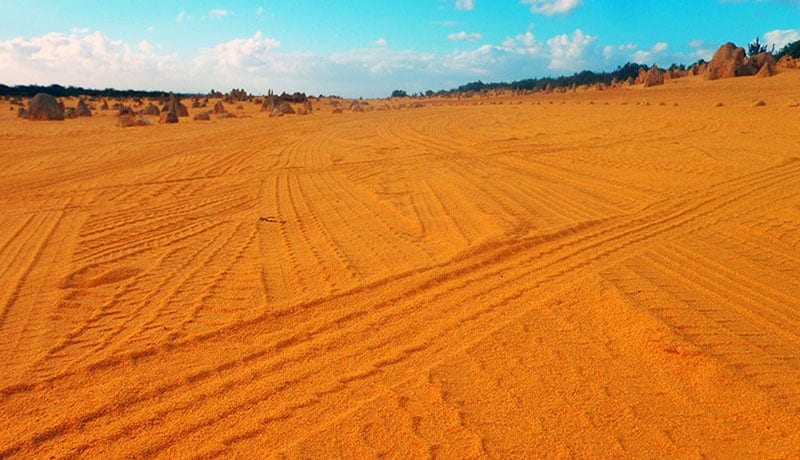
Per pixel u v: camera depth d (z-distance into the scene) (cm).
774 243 639
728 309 456
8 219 859
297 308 489
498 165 1289
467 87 12900
